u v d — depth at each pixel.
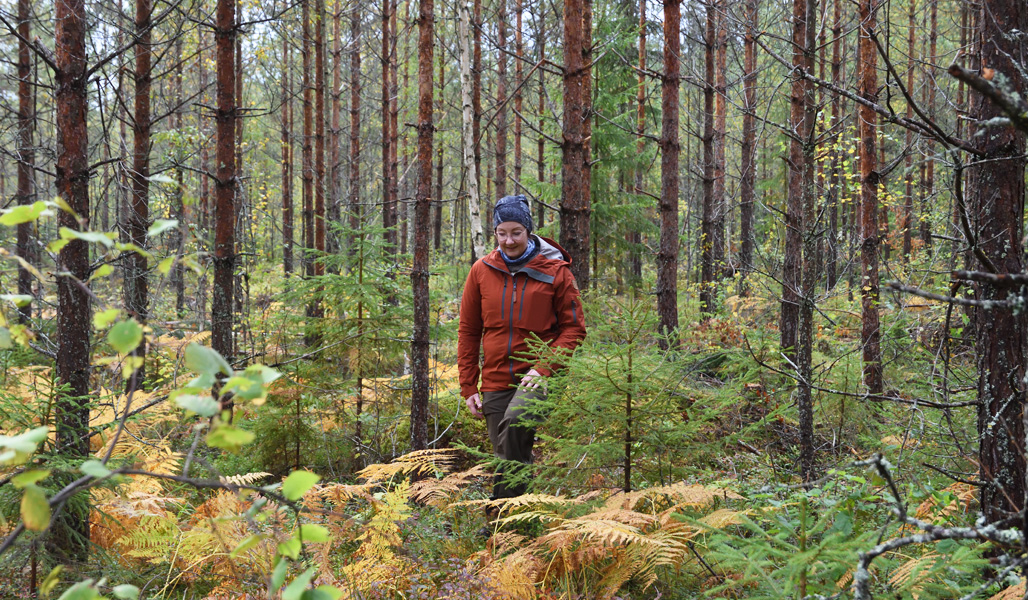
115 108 5.07
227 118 5.53
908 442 3.61
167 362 6.36
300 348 5.87
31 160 8.24
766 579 1.98
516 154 15.66
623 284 11.55
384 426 6.01
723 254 13.46
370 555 3.13
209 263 8.72
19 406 3.14
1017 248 2.32
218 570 3.04
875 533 2.27
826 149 8.61
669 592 3.03
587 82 8.42
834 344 6.79
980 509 2.53
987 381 2.40
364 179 23.30
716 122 14.41
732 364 3.95
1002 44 2.26
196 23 5.59
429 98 5.03
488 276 4.05
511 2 14.72
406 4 15.70
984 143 2.37
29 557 2.94
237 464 5.27
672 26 7.06
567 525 2.93
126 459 3.91
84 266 3.55
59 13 3.51
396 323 5.91
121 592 1.17
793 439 4.79
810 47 5.66
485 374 4.07
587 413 3.30
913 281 8.12
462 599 2.80
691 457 3.44
